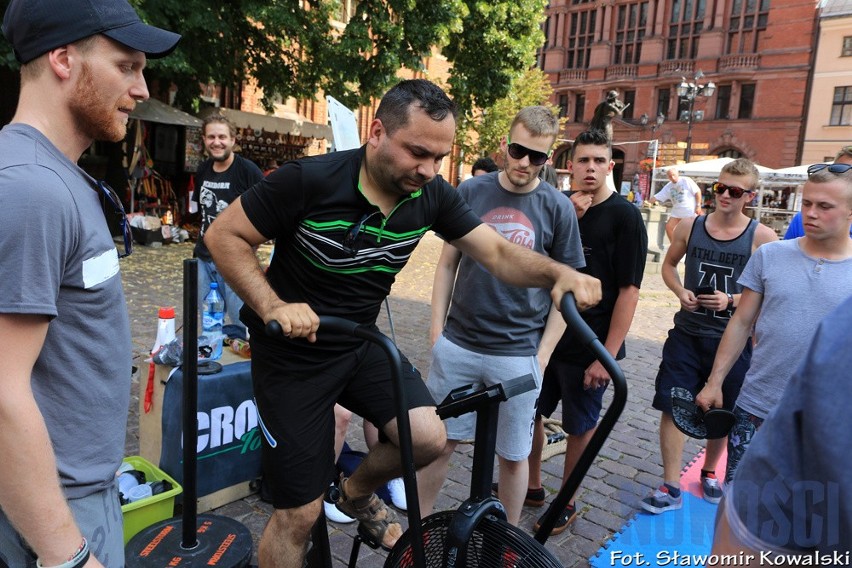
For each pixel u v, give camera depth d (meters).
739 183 3.05
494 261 1.83
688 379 3.13
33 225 1.05
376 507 2.09
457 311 2.58
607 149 2.72
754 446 0.84
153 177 11.55
